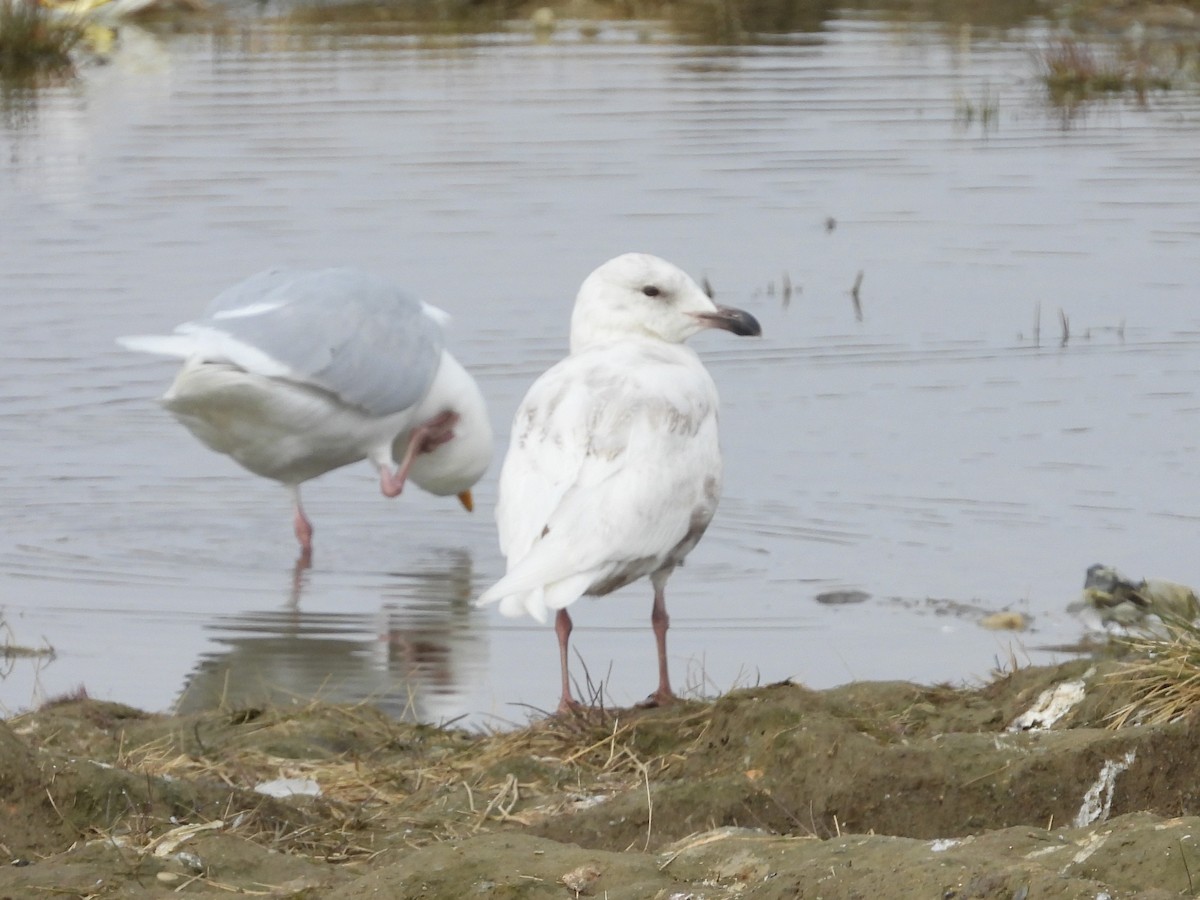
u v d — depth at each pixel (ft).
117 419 51.16
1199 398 51.49
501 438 50.31
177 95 87.56
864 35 102.94
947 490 44.57
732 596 38.45
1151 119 83.97
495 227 66.85
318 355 43.21
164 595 39.32
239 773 27.96
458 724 32.04
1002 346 56.24
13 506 44.93
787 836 23.02
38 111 84.53
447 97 86.74
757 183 73.05
